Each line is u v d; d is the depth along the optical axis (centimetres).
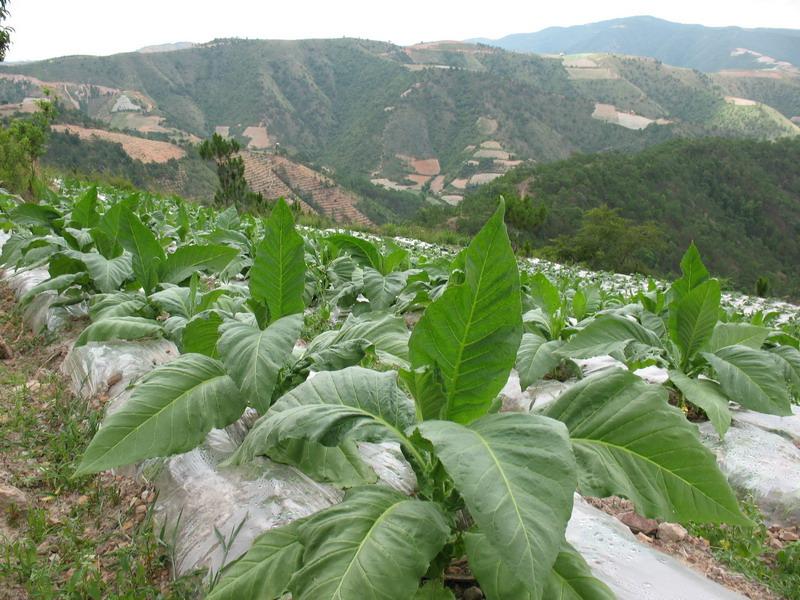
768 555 270
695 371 372
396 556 152
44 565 212
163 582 207
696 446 187
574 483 140
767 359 350
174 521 226
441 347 183
